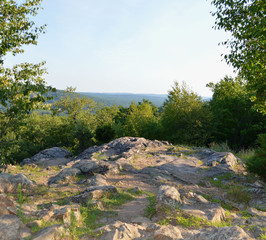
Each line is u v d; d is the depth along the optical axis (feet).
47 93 32.86
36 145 101.65
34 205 21.09
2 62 39.06
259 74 36.88
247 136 96.07
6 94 31.24
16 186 28.22
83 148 91.86
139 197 27.35
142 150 57.26
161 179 35.63
